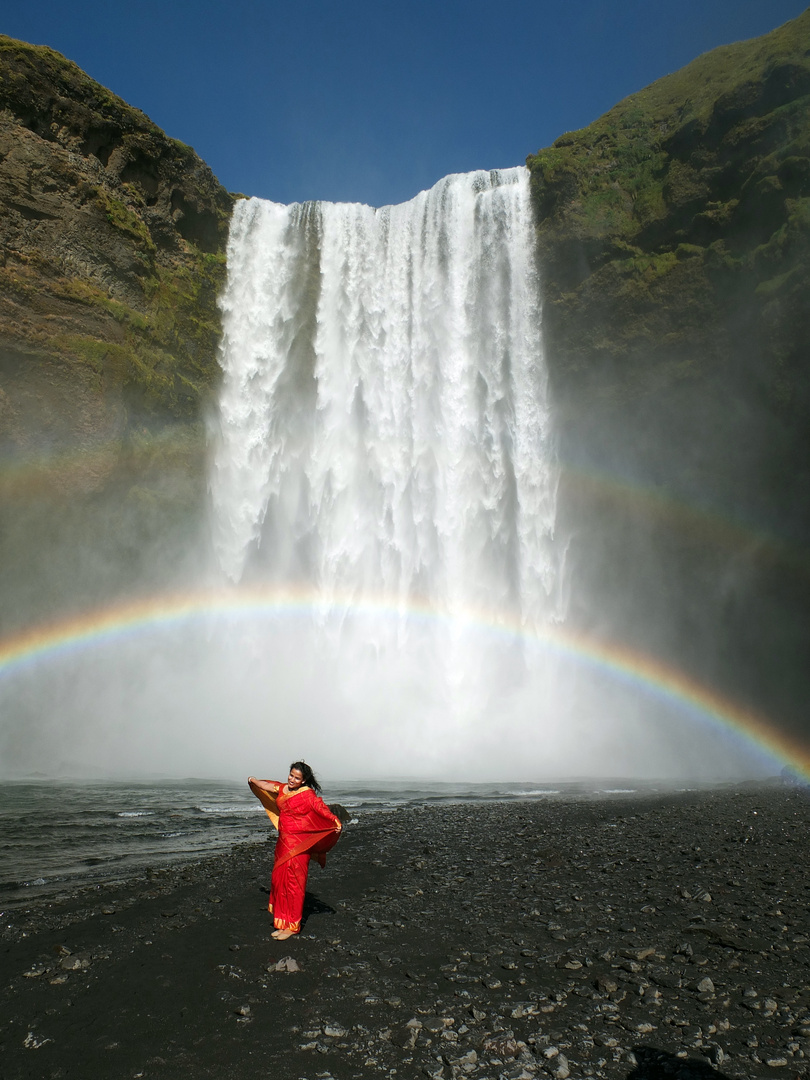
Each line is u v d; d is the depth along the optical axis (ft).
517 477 126.11
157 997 15.25
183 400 118.32
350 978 16.26
